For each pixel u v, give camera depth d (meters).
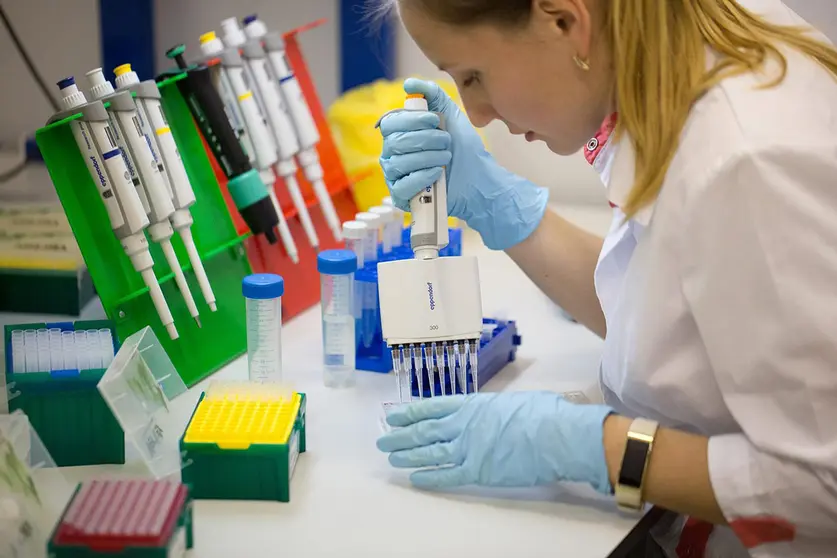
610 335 1.09
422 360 1.17
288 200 1.54
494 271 1.72
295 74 1.62
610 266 1.14
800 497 0.88
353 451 1.09
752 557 0.92
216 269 1.36
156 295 1.20
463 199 1.31
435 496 1.01
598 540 0.93
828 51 1.04
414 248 1.15
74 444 1.03
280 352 1.25
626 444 0.95
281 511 0.97
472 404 1.03
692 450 0.94
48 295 1.43
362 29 1.97
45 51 1.89
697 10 0.98
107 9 1.85
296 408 1.05
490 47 0.98
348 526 0.94
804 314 0.87
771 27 1.03
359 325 1.33
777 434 0.90
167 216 1.22
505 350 1.32
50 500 0.91
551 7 0.94
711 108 0.94
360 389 1.26
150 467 0.97
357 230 1.32
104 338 1.11
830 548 0.92
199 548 0.90
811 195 0.88
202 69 1.35
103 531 0.80
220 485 0.98
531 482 1.00
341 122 1.76
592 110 1.04
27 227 1.50
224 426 1.00
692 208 0.91
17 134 1.92
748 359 0.90
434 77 2.01
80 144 1.16
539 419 0.99
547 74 1.00
